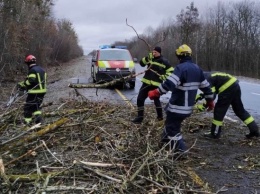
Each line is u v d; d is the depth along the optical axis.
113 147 5.63
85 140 5.94
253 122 6.89
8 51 18.91
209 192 4.22
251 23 51.19
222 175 5.04
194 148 6.21
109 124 7.04
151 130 6.18
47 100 11.56
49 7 33.38
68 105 8.45
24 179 4.32
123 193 4.01
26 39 23.78
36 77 7.45
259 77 42.56
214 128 6.87
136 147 5.32
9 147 5.09
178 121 5.55
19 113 7.33
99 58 15.95
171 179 4.50
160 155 4.82
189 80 5.41
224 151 6.11
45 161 5.07
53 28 42.50
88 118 6.86
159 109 7.63
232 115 9.39
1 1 19.86
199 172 5.13
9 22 20.20
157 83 7.41
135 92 14.25
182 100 5.45
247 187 4.64
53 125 5.67
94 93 13.63
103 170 4.68
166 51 53.72
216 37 53.25
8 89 14.82
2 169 4.30
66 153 5.42
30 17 26.31
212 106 5.87
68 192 4.14
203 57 54.25
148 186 4.29
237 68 50.41
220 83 6.66
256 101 12.64
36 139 5.50
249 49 49.97
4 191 4.14
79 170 4.57
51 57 43.00
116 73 15.23
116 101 11.48
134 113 8.10
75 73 25.50
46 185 4.04
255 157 5.80
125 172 4.66
